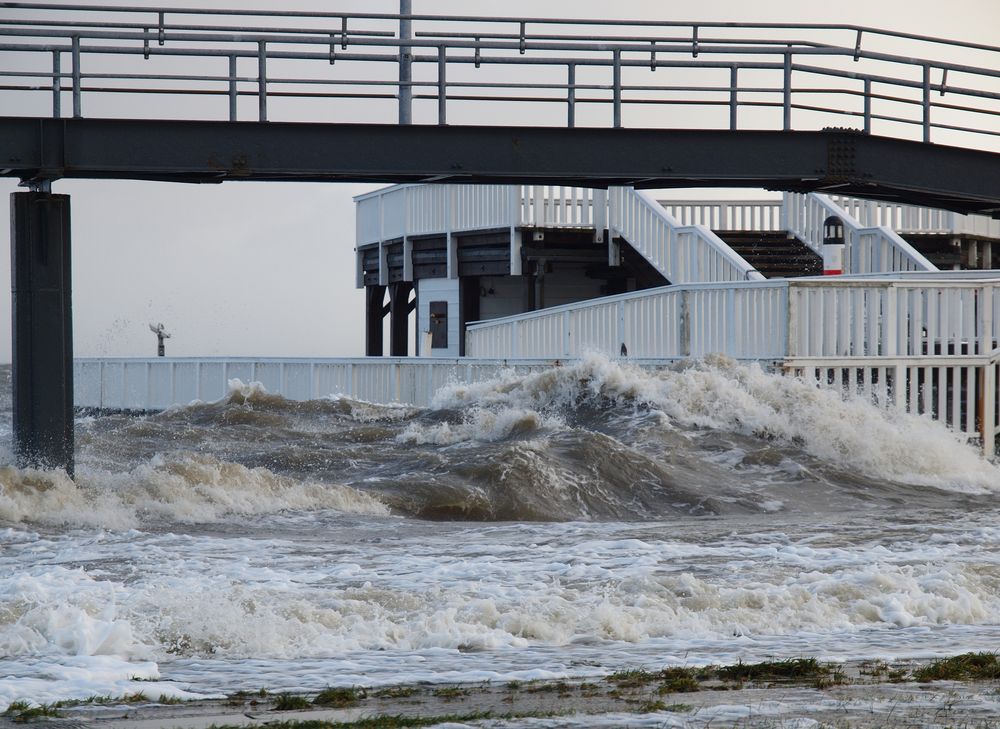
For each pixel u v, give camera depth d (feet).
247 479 135.44
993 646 73.97
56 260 136.67
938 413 185.88
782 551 107.04
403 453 162.40
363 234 340.80
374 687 61.21
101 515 121.08
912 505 148.66
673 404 177.06
